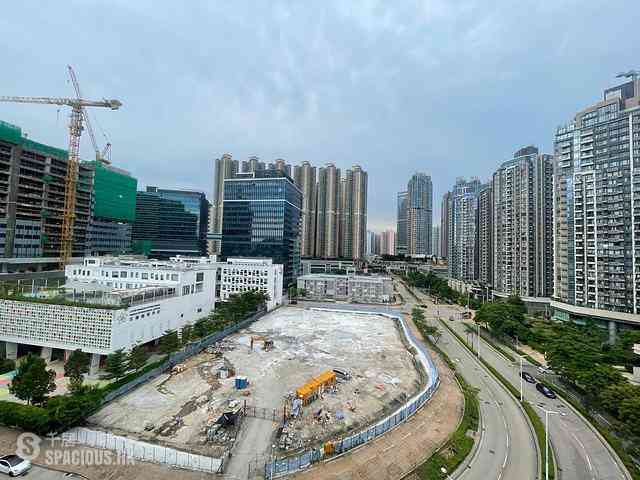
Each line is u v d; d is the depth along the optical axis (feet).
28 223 433.48
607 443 138.21
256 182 584.81
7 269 407.85
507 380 207.72
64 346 199.52
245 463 114.32
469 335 324.80
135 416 143.43
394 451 123.65
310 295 531.91
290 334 293.23
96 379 187.52
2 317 208.95
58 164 472.44
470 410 159.53
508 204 483.10
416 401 159.84
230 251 590.55
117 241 635.66
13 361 195.21
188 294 282.77
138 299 223.92
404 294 637.71
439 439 134.82
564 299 359.87
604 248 320.09
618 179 312.29
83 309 196.95
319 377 180.14
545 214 446.60
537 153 475.31
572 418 159.53
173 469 108.47
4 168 407.44
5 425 125.80
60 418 124.06
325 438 133.59
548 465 119.96
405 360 233.96
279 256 570.46
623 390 151.12
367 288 516.32
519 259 464.24
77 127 480.64
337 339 281.54
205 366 208.33
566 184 359.25
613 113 317.63
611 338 309.83
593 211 329.93
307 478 106.42
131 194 645.10
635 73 311.27
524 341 290.15
